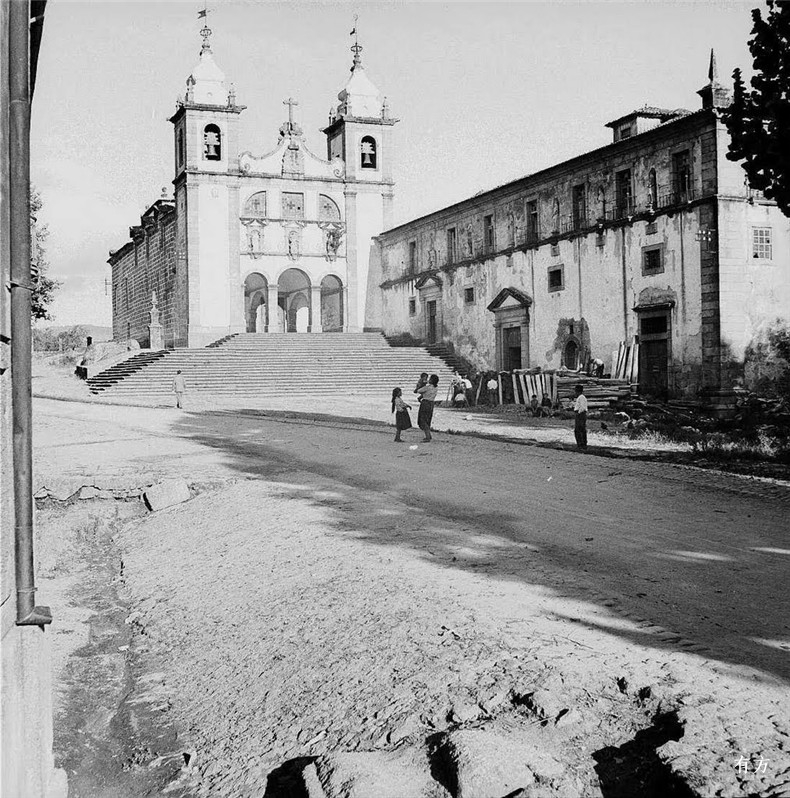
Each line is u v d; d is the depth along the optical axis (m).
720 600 7.93
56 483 16.14
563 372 32.62
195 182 51.16
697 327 28.38
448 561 9.80
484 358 42.47
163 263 58.50
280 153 53.44
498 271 40.81
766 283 28.28
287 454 20.16
